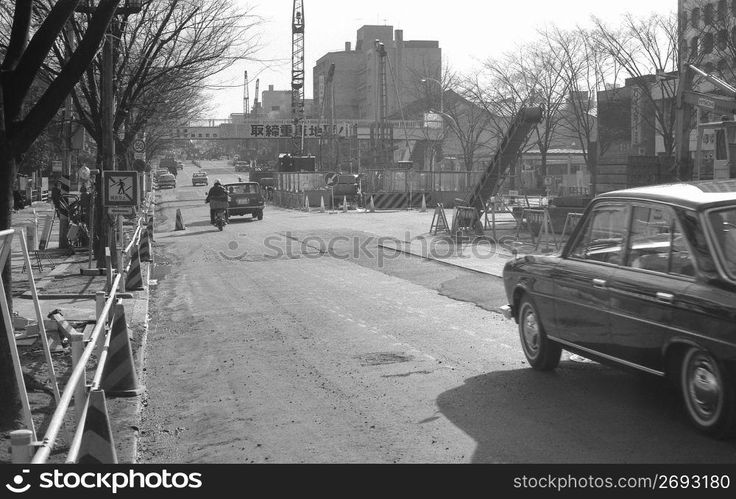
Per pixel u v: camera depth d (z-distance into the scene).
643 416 7.07
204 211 54.88
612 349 7.43
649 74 49.12
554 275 8.33
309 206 57.88
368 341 11.27
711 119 46.78
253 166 139.38
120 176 17.44
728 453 6.02
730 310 5.89
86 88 22.42
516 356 9.88
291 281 18.59
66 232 27.36
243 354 10.72
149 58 24.11
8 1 17.95
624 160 31.27
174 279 19.81
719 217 6.52
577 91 58.75
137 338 11.95
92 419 5.29
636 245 7.26
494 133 72.88
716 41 45.62
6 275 7.55
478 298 14.89
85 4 17.88
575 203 30.89
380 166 85.38
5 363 7.48
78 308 14.88
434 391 8.31
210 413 7.92
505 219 39.09
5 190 7.60
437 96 85.19
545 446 6.39
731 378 5.96
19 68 7.72
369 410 7.71
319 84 161.25
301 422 7.43
